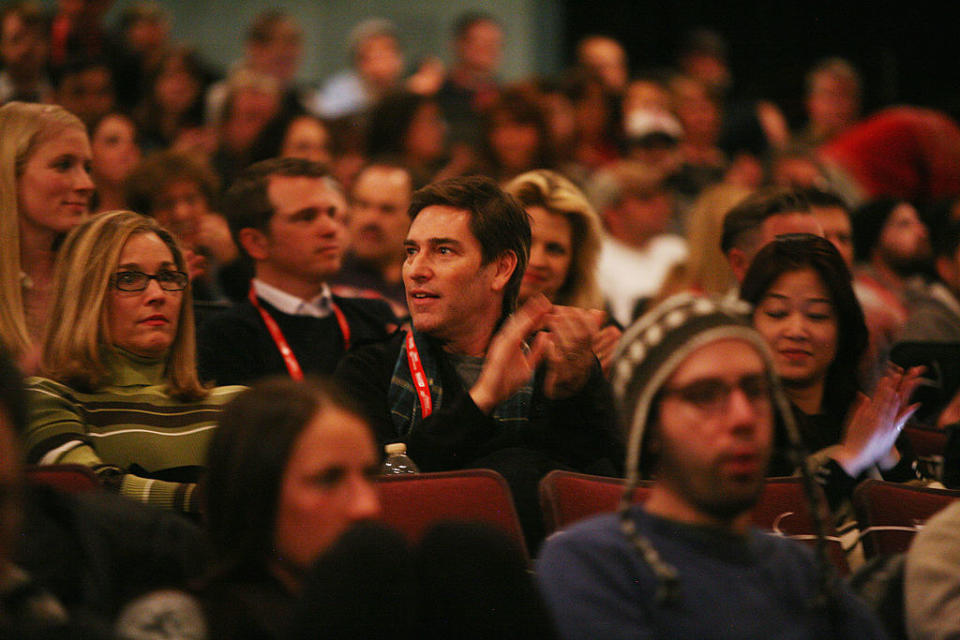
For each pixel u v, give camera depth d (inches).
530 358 392.5
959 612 291.9
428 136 878.4
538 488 390.3
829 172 906.7
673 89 1037.8
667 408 262.5
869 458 417.4
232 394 419.2
